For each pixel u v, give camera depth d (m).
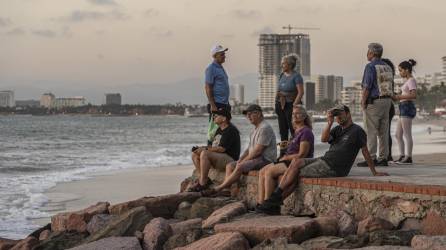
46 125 139.00
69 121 192.12
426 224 7.56
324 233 8.08
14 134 82.06
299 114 9.73
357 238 7.39
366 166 12.12
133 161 31.03
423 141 40.66
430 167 11.95
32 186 20.19
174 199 10.82
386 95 12.15
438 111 173.62
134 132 94.12
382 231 7.43
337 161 9.37
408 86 13.25
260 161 10.48
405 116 13.44
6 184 20.78
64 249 9.66
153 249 8.81
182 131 99.75
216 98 11.85
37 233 11.22
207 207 10.34
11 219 14.43
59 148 46.97
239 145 11.45
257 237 8.07
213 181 11.38
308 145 9.52
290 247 7.39
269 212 9.27
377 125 12.21
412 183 8.30
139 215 9.67
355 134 9.48
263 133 10.45
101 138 69.19
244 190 10.48
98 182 21.05
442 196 7.41
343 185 8.61
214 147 11.24
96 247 8.61
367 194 8.29
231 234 7.90
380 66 12.15
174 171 24.70
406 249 6.68
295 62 12.67
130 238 8.93
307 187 9.16
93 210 10.94
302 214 9.14
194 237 8.59
